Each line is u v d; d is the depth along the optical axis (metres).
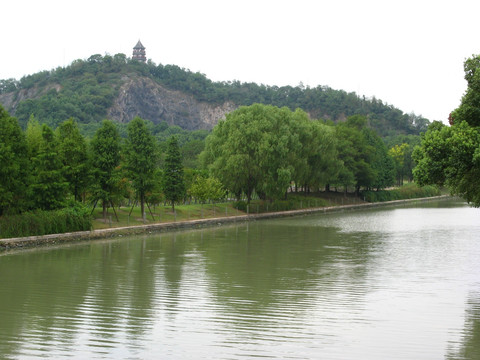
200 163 81.88
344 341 17.12
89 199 50.41
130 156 51.50
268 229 57.16
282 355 15.79
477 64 28.92
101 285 26.05
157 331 18.09
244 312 20.72
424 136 28.59
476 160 24.80
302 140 79.38
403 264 32.97
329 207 89.38
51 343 16.77
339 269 31.09
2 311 20.72
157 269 30.88
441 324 19.12
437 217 75.12
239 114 73.12
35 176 45.47
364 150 100.75
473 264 32.94
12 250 38.44
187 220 59.78
